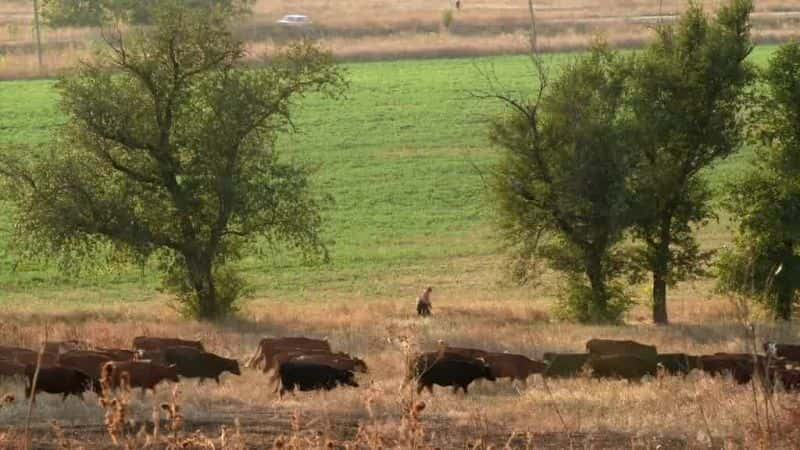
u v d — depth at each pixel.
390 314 165.25
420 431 42.12
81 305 178.88
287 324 151.62
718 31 169.75
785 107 166.12
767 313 162.88
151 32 166.25
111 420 36.19
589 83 170.88
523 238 173.50
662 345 126.06
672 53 170.25
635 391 85.06
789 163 164.62
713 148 171.12
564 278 188.12
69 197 160.25
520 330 141.12
